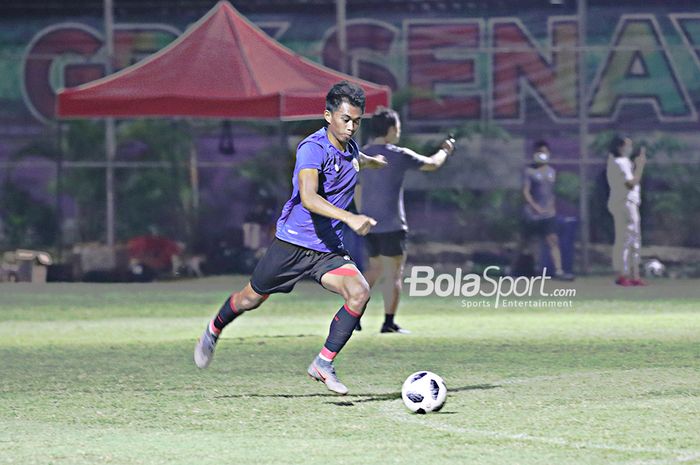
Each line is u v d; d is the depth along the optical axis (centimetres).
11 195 5372
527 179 5253
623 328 3559
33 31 5338
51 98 5344
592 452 1692
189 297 4709
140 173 5416
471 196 5297
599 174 5256
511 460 1639
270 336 3369
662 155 5262
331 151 2100
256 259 5434
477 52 5238
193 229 5434
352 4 5250
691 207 5288
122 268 5381
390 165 3231
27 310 4231
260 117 4044
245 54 4200
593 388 2323
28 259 5328
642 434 1831
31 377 2533
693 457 1656
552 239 5275
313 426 1911
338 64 5238
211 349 2258
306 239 2128
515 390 2300
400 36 5241
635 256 5119
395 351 2969
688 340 3216
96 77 5334
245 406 2117
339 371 2586
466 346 3083
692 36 5216
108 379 2492
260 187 5434
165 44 5334
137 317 3975
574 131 5256
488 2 5228
